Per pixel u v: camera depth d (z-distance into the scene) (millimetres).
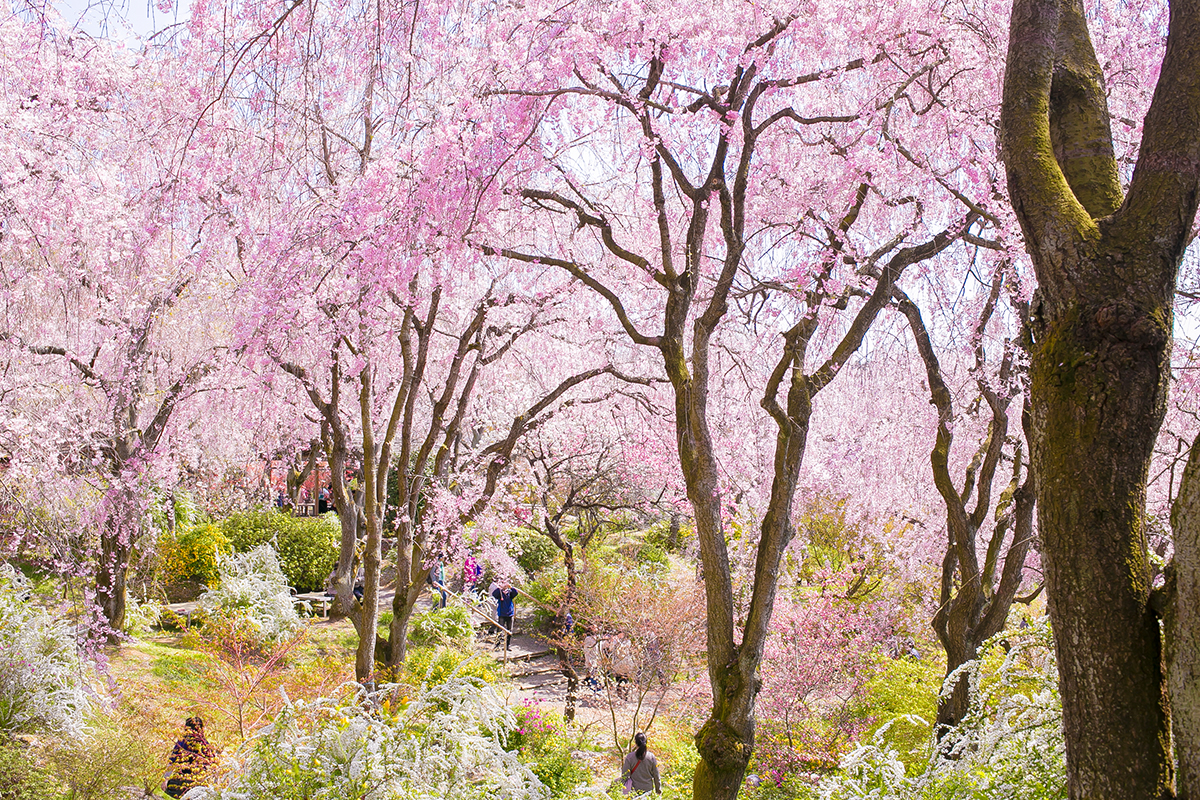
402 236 5324
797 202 6633
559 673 14172
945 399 7215
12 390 8234
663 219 6230
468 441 14641
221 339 10359
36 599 8914
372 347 7965
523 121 5078
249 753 4172
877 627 10930
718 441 9234
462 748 4277
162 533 14633
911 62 5777
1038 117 2445
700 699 10953
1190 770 1935
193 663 10477
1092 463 2139
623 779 8164
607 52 5676
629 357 10586
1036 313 2387
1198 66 2195
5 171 5988
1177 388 6613
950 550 7699
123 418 10484
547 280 9305
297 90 4812
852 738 8914
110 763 6395
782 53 6070
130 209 7141
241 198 6027
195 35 4477
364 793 3910
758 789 8297
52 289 7516
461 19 5074
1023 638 4246
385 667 8781
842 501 12508
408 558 8867
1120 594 2096
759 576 5488
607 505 13352
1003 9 5375
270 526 17562
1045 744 3691
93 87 6879
